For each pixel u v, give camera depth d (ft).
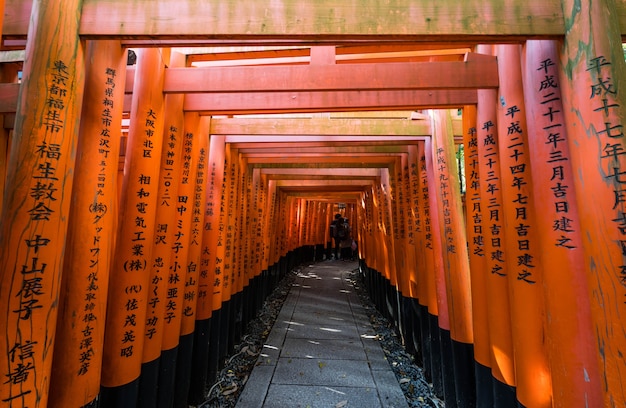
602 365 4.01
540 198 5.04
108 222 5.73
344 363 12.16
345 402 9.56
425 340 11.32
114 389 6.45
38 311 4.42
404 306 13.69
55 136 4.58
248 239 16.66
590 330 4.50
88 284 5.43
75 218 5.35
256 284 18.71
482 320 7.26
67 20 4.66
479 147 7.02
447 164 9.20
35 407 4.39
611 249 3.93
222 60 8.53
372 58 8.39
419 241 11.75
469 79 6.31
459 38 4.79
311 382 10.70
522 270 5.65
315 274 33.14
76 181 5.38
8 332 4.24
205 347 10.49
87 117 5.47
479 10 4.67
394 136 10.48
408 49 7.48
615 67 4.07
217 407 9.69
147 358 7.39
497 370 6.46
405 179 13.51
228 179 12.25
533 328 5.48
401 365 12.41
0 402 4.14
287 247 32.19
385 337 15.19
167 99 7.86
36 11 4.66
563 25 4.58
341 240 46.47
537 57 5.06
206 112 8.59
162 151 7.75
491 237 6.65
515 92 5.81
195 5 4.72
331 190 26.66
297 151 14.06
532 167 5.23
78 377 5.32
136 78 7.09
